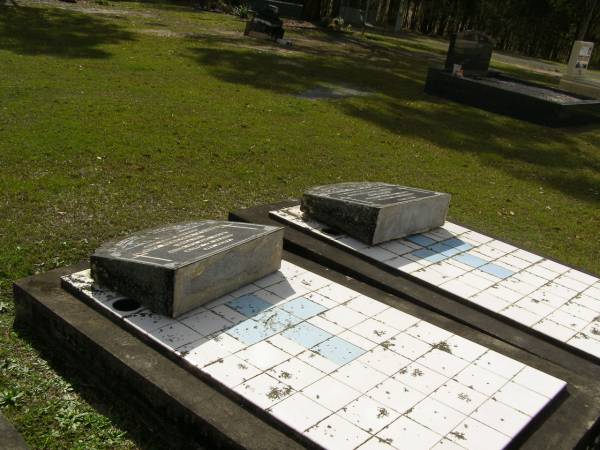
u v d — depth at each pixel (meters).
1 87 10.27
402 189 6.35
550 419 3.51
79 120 9.07
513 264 5.65
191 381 3.48
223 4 27.20
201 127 9.67
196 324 3.96
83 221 5.96
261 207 6.23
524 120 14.07
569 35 38.34
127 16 21.22
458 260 5.55
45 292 4.23
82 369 3.92
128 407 3.65
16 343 4.14
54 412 3.58
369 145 10.12
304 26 26.88
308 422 3.17
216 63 15.11
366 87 15.16
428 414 3.35
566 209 8.38
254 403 3.27
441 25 38.81
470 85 14.77
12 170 6.91
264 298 4.39
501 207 8.07
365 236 5.54
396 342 4.04
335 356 3.79
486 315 4.70
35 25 16.75
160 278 3.92
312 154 9.17
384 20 38.50
